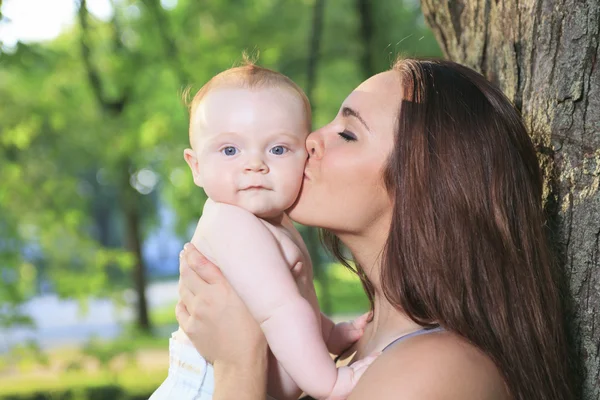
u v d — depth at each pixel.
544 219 1.87
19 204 8.34
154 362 9.82
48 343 12.76
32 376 8.77
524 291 1.69
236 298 1.77
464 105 1.73
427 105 1.73
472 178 1.68
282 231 1.85
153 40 9.80
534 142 1.98
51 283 7.84
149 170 11.76
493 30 2.16
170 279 29.52
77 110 9.91
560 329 1.77
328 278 8.62
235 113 1.77
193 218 11.01
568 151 1.89
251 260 1.70
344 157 1.78
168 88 10.63
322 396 1.63
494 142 1.72
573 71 1.87
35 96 9.45
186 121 9.82
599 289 1.85
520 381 1.61
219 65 9.27
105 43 10.29
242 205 1.78
